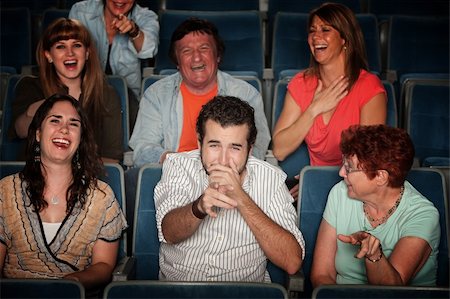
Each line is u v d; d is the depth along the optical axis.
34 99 3.93
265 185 2.88
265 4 6.67
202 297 2.30
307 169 3.07
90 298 2.84
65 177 2.91
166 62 5.27
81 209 2.90
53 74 3.95
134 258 2.99
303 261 3.03
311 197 3.05
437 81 4.48
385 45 5.71
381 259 2.54
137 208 3.03
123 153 3.98
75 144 2.90
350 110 3.78
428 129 4.29
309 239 3.03
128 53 4.72
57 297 2.32
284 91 4.12
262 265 2.89
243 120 2.68
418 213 2.75
